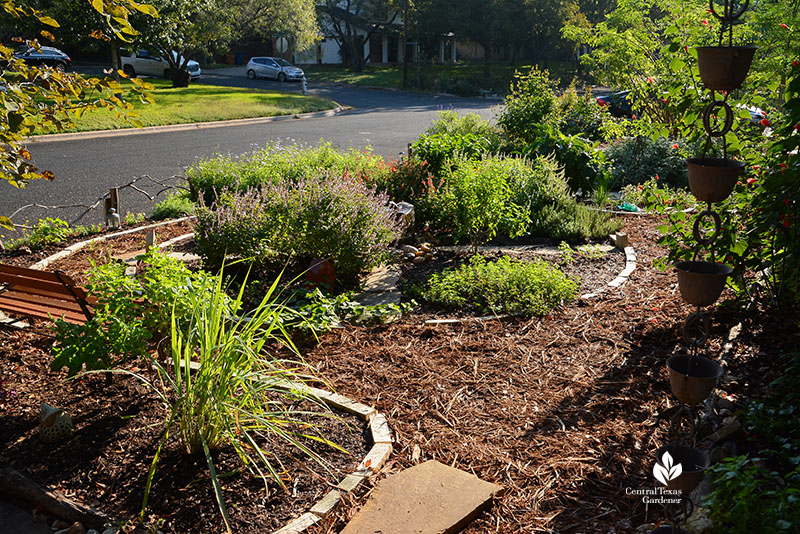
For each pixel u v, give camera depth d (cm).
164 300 469
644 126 721
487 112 2794
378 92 3956
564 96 1667
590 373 507
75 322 529
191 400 385
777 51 998
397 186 1005
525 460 396
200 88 3256
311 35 3938
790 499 279
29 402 458
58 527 346
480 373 514
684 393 273
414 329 600
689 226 575
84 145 1811
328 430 428
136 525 337
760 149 550
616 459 391
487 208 806
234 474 376
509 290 661
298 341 570
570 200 1015
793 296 516
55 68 457
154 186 1323
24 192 1241
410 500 353
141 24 2458
